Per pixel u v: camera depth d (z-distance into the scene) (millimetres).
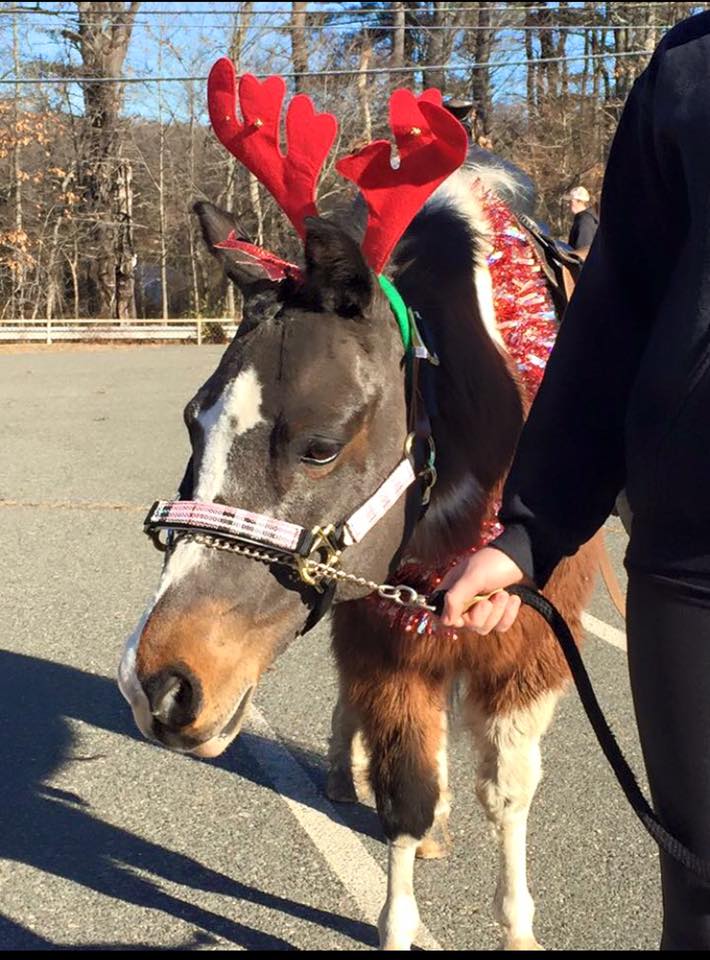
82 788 4148
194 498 2236
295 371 2225
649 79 1797
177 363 21688
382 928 2947
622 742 4438
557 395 1939
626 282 1881
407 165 2512
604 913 3318
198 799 4066
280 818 3934
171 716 2105
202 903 3412
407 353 2457
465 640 2719
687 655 1697
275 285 2375
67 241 35594
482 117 32906
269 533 2191
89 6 33312
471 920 3299
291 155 2549
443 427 2592
